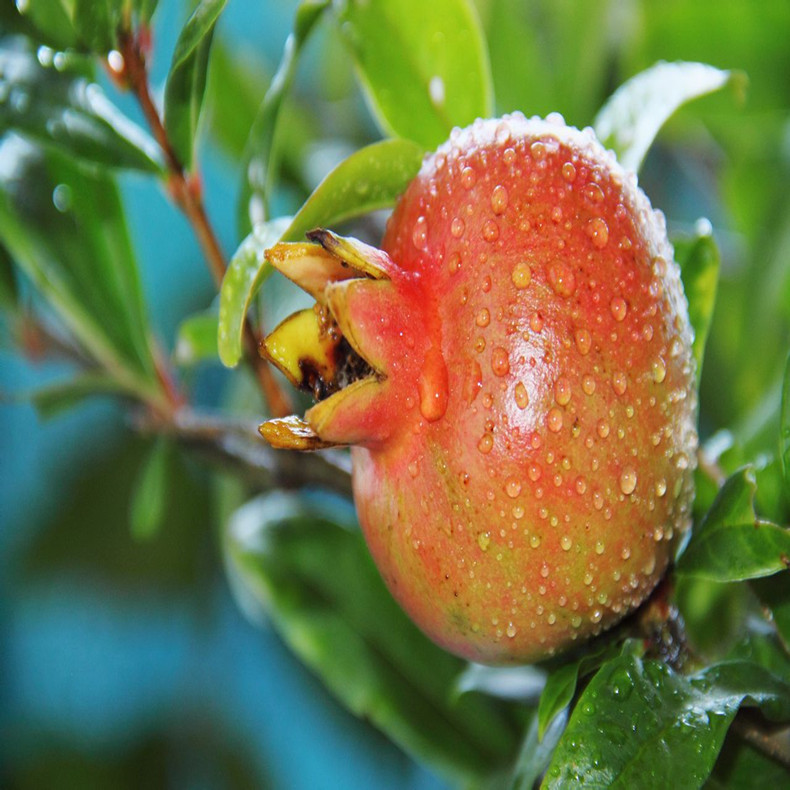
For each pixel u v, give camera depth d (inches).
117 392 17.8
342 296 14.3
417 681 17.9
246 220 16.4
